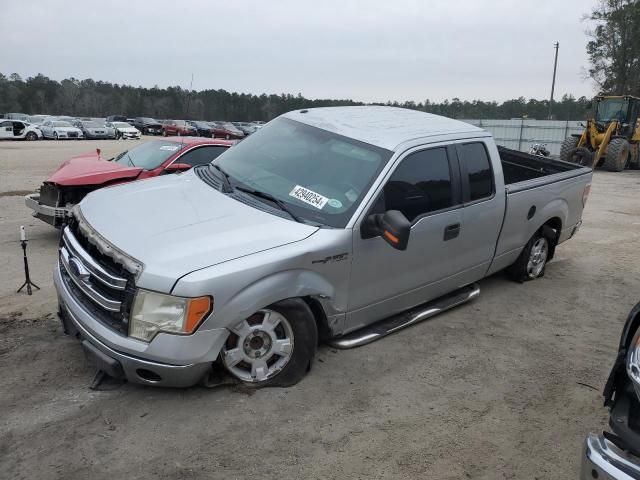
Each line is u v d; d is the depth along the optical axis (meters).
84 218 3.83
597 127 21.86
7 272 5.97
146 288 3.13
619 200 13.70
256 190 4.11
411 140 4.38
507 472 3.06
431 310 4.95
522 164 7.28
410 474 2.98
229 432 3.22
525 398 3.84
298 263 3.53
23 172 15.95
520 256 6.03
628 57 50.81
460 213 4.68
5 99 96.44
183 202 3.98
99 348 3.31
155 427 3.22
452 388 3.90
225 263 3.28
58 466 2.87
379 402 3.65
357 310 4.11
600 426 3.55
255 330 3.52
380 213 3.98
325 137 4.47
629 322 2.50
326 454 3.09
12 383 3.61
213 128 51.16
